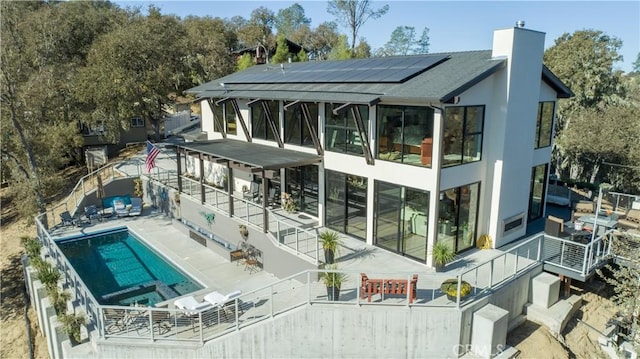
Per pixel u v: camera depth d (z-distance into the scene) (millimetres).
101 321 13188
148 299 16812
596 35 37969
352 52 61938
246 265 19203
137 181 29891
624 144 30484
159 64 37938
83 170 39719
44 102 31391
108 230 24656
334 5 69812
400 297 13820
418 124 15711
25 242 22375
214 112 26547
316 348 13508
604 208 21156
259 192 24203
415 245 16547
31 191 27172
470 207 17500
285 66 28188
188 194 25188
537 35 17656
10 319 20547
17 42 27219
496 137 17328
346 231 19281
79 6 53344
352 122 18141
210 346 12992
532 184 20953
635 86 44156
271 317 13438
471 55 18562
